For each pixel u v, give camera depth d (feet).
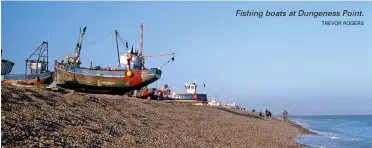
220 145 84.79
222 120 146.51
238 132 121.49
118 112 97.91
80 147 51.60
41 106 75.05
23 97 78.28
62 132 57.82
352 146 133.28
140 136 73.00
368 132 234.58
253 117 256.11
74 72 173.06
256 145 97.55
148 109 121.49
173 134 86.07
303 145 122.31
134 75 174.09
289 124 276.82
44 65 193.16
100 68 177.27
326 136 181.37
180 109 148.36
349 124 412.57
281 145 110.42
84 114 80.43
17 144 45.29
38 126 56.85
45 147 47.03
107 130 69.92
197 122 121.19
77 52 192.85
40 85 151.23
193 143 78.95
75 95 103.30
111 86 174.50
